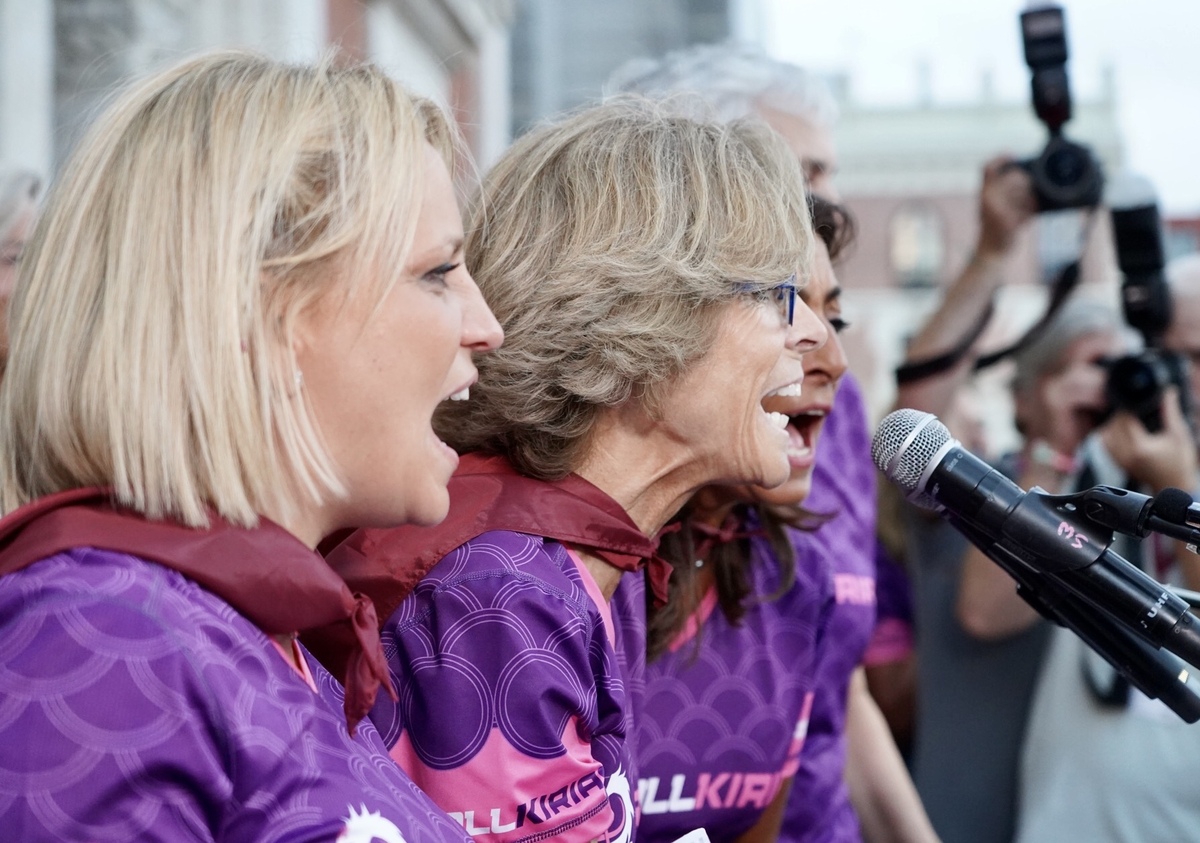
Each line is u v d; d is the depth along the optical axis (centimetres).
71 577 89
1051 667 272
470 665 127
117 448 94
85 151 101
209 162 98
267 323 100
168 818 86
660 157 148
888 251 3150
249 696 92
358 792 96
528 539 137
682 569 171
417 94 116
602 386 142
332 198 101
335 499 106
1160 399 263
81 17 445
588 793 129
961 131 3133
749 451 147
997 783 283
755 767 179
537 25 1778
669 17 1923
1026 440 307
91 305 97
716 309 143
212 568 94
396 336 103
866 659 290
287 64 107
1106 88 2970
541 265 146
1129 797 254
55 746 84
